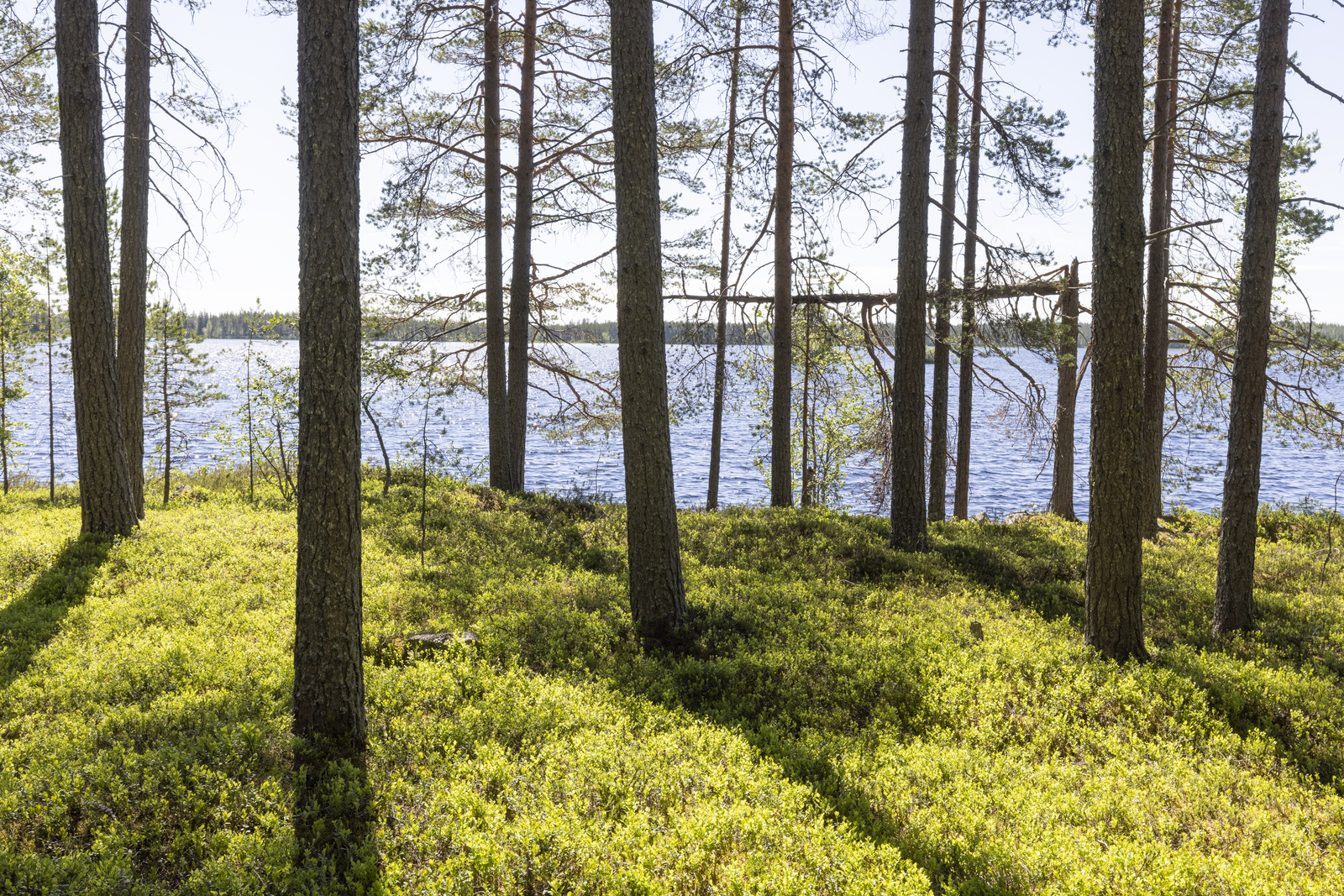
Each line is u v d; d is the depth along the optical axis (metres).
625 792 5.21
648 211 8.29
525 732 6.04
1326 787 5.96
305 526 5.63
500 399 16.84
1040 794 5.39
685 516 14.84
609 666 7.71
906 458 12.32
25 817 4.44
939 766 5.93
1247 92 9.17
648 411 8.45
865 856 4.63
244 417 16.92
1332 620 9.85
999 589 10.94
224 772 5.04
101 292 10.86
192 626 7.99
